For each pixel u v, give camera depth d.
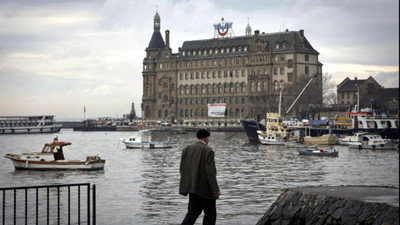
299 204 26.80
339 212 24.39
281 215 27.55
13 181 71.81
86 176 75.50
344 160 101.25
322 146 141.88
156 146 142.88
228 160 101.56
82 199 52.19
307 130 158.62
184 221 25.50
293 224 26.53
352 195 24.91
